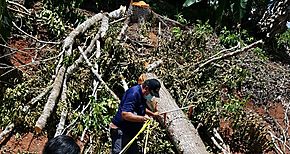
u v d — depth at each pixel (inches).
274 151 322.3
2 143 273.1
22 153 269.3
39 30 369.7
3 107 289.1
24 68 329.1
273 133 339.9
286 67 442.0
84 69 316.5
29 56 345.4
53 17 367.2
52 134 284.4
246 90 376.8
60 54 316.2
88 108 299.3
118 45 331.6
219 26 463.5
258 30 488.1
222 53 392.5
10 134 279.1
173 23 445.1
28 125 283.9
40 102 290.7
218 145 307.6
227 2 463.2
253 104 372.5
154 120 286.2
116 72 325.1
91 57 327.9
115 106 288.2
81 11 427.8
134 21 388.8
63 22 377.7
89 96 297.4
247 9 479.5
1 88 304.2
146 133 271.4
